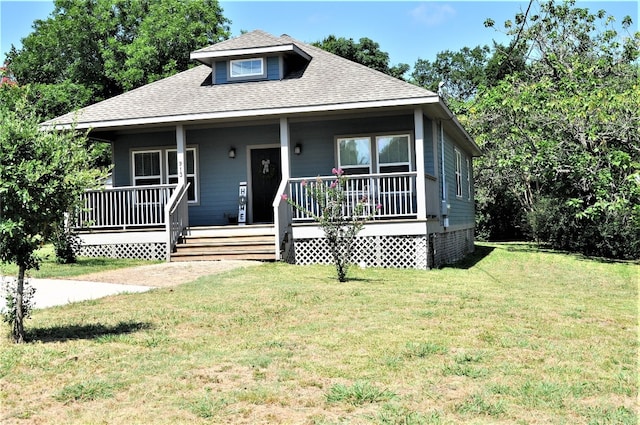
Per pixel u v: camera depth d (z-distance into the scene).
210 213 17.30
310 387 5.33
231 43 17.38
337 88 15.29
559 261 18.14
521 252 21.36
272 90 16.09
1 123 6.59
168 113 15.45
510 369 5.84
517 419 4.66
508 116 22.84
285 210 14.69
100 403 5.01
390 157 16.22
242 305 8.80
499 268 16.45
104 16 34.66
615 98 19.20
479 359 6.14
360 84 15.26
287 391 5.23
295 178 15.35
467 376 5.64
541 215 23.17
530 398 5.09
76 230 15.45
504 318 8.11
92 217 16.11
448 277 12.84
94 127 15.61
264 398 5.05
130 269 13.09
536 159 19.59
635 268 16.31
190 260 14.70
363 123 16.33
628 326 7.89
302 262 14.77
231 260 14.34
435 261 15.34
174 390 5.27
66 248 14.37
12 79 35.47
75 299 9.50
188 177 17.45
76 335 7.13
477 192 28.80
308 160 16.62
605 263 17.56
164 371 5.75
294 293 9.77
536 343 6.83
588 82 21.52
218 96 16.28
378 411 4.79
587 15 26.64
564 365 6.01
